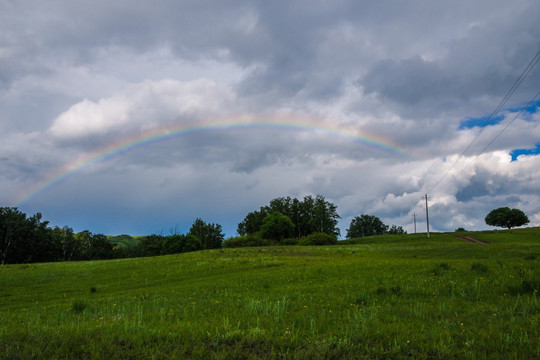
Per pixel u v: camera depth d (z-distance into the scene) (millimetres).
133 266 37250
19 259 104688
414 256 39688
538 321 6816
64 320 9312
